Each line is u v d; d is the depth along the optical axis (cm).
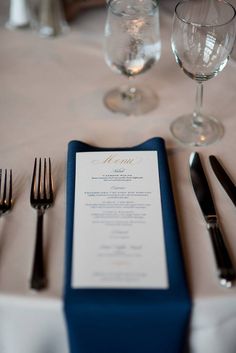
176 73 88
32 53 94
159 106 81
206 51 65
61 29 99
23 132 75
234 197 61
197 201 61
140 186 61
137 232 55
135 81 87
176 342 51
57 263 53
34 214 60
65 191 63
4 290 50
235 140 72
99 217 57
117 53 75
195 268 52
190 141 72
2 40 98
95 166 65
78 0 102
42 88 85
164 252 52
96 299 48
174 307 47
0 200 62
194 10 69
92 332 50
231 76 86
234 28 63
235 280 50
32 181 64
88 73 89
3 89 85
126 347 52
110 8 72
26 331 52
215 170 66
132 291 49
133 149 68
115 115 79
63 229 58
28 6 100
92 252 53
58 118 78
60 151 71
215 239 55
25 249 55
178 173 66
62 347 54
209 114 78
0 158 70
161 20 100
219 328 51
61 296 49
